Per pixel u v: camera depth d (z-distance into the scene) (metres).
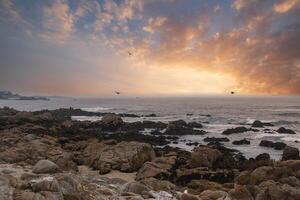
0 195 8.51
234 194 14.21
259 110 116.62
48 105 182.00
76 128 54.25
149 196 12.75
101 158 27.52
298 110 115.44
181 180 23.31
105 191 11.79
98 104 191.75
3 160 24.64
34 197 8.65
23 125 51.72
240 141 45.34
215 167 27.64
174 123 65.44
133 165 27.08
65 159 25.69
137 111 115.00
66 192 9.98
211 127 64.69
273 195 15.11
